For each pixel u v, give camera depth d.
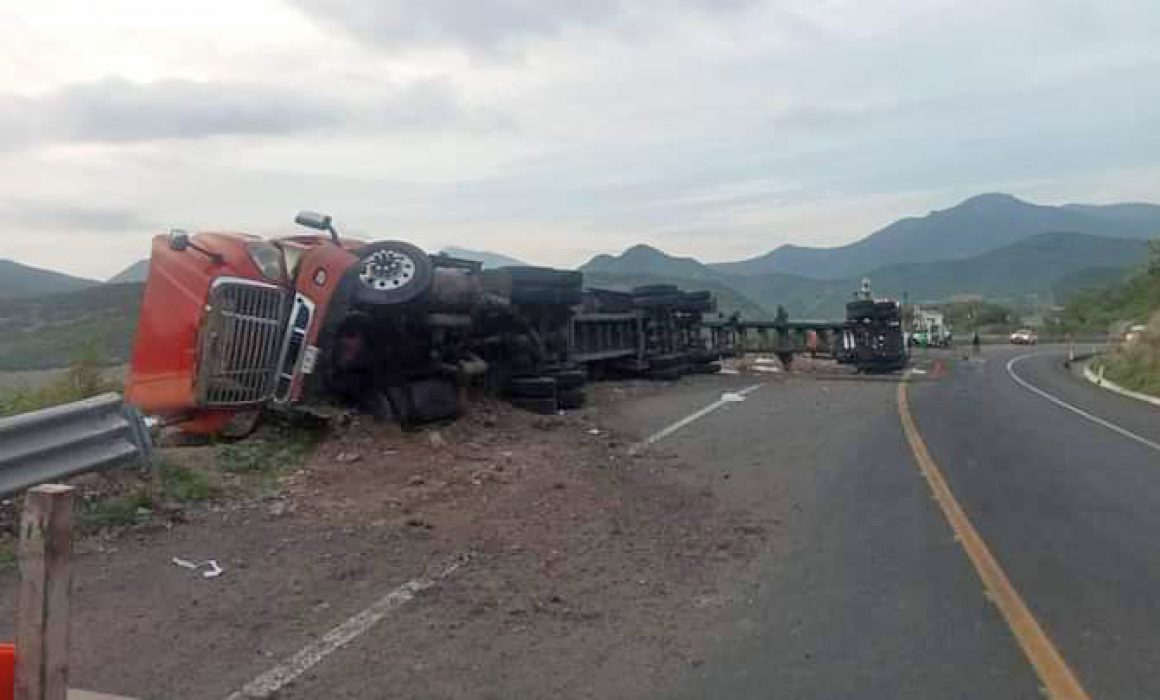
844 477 10.99
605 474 10.66
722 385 23.86
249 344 10.89
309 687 4.80
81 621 5.59
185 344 10.59
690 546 7.77
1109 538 8.20
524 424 13.81
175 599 6.02
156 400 10.71
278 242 11.53
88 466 7.59
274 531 7.64
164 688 4.73
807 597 6.45
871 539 8.09
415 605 6.07
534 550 7.45
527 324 15.64
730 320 31.56
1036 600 6.42
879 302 32.59
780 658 5.32
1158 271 84.50
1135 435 15.94
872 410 18.53
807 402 19.70
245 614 5.81
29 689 3.39
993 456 12.90
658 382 23.53
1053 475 11.42
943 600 6.40
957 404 20.84
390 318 11.55
